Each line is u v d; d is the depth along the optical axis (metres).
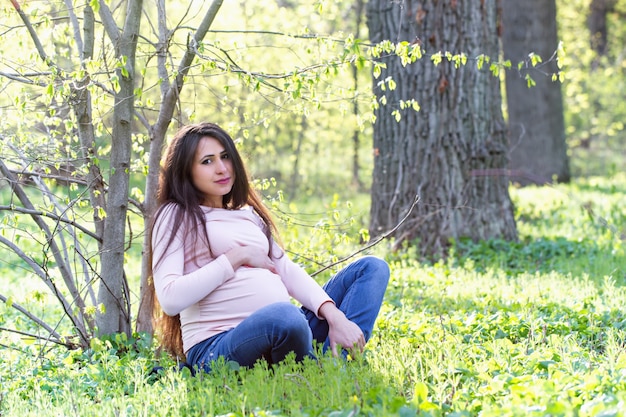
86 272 4.80
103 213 4.45
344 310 4.04
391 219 8.61
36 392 3.74
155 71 7.04
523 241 8.96
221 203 4.14
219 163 3.98
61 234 4.86
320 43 4.41
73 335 4.75
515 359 3.80
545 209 12.23
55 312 6.39
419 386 2.97
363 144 18.83
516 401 2.98
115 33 4.47
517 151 17.48
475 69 8.45
